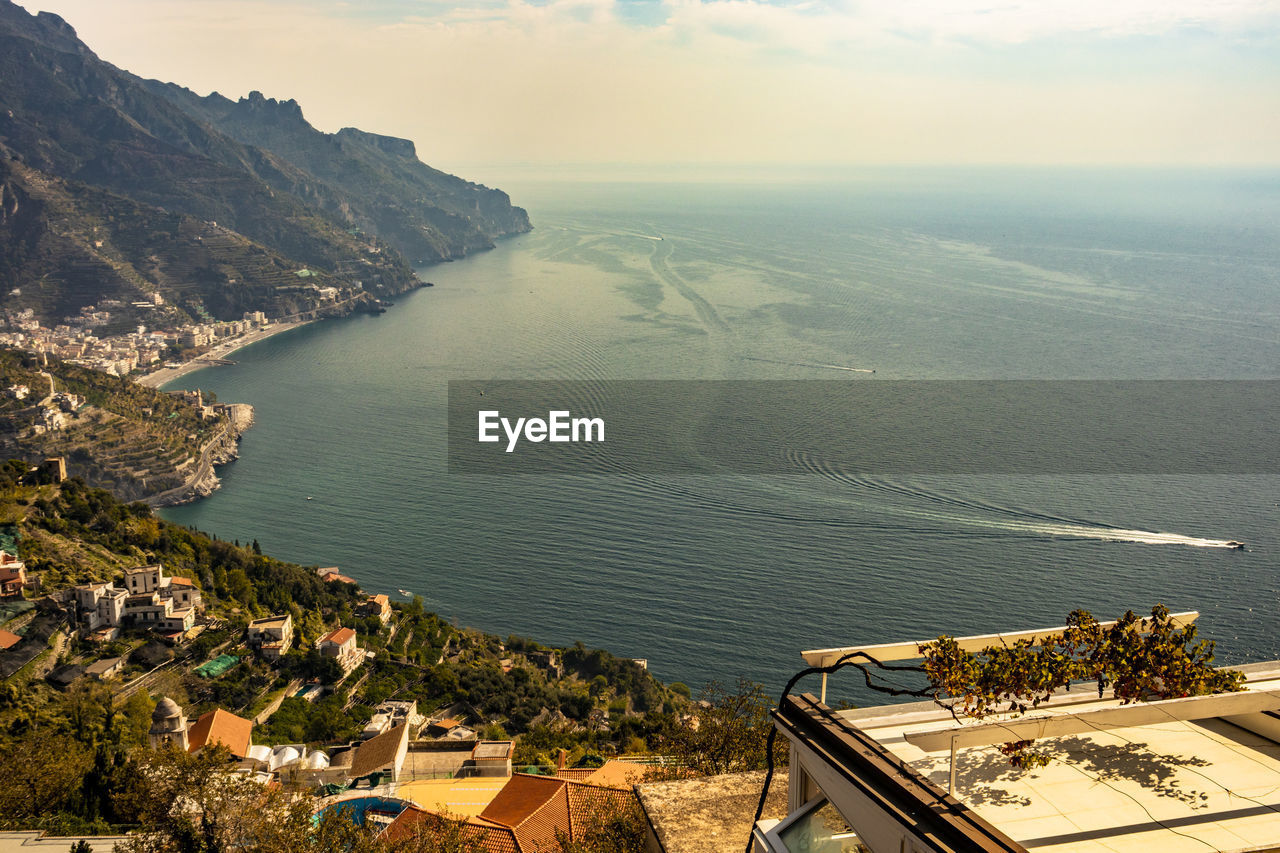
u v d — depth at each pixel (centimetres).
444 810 4191
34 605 9175
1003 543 13262
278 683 8944
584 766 5788
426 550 14875
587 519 15088
